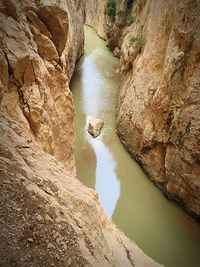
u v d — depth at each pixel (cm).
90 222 586
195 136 1025
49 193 564
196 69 1048
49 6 915
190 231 1105
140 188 1277
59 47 997
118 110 1723
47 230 491
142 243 1055
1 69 715
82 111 1811
